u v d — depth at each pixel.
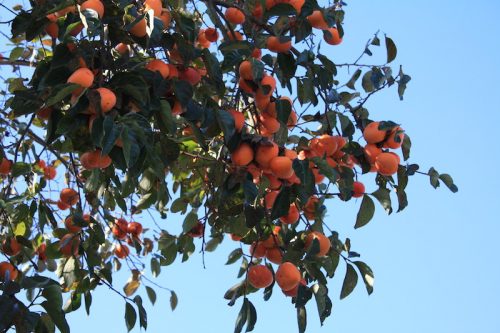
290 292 3.67
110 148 2.73
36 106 3.13
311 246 3.51
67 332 3.13
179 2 4.09
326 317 3.63
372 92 3.85
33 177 4.58
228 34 3.99
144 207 4.30
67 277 4.14
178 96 3.16
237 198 4.11
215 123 3.41
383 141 3.66
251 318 3.60
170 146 3.48
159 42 3.35
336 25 3.87
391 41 3.91
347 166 3.73
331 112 3.71
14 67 5.06
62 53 3.00
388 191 3.84
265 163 3.28
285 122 3.50
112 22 3.24
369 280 3.75
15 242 4.14
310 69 3.68
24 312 3.02
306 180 3.23
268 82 3.45
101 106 2.81
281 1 3.53
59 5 3.15
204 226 4.18
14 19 3.38
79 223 3.99
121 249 5.18
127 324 4.13
